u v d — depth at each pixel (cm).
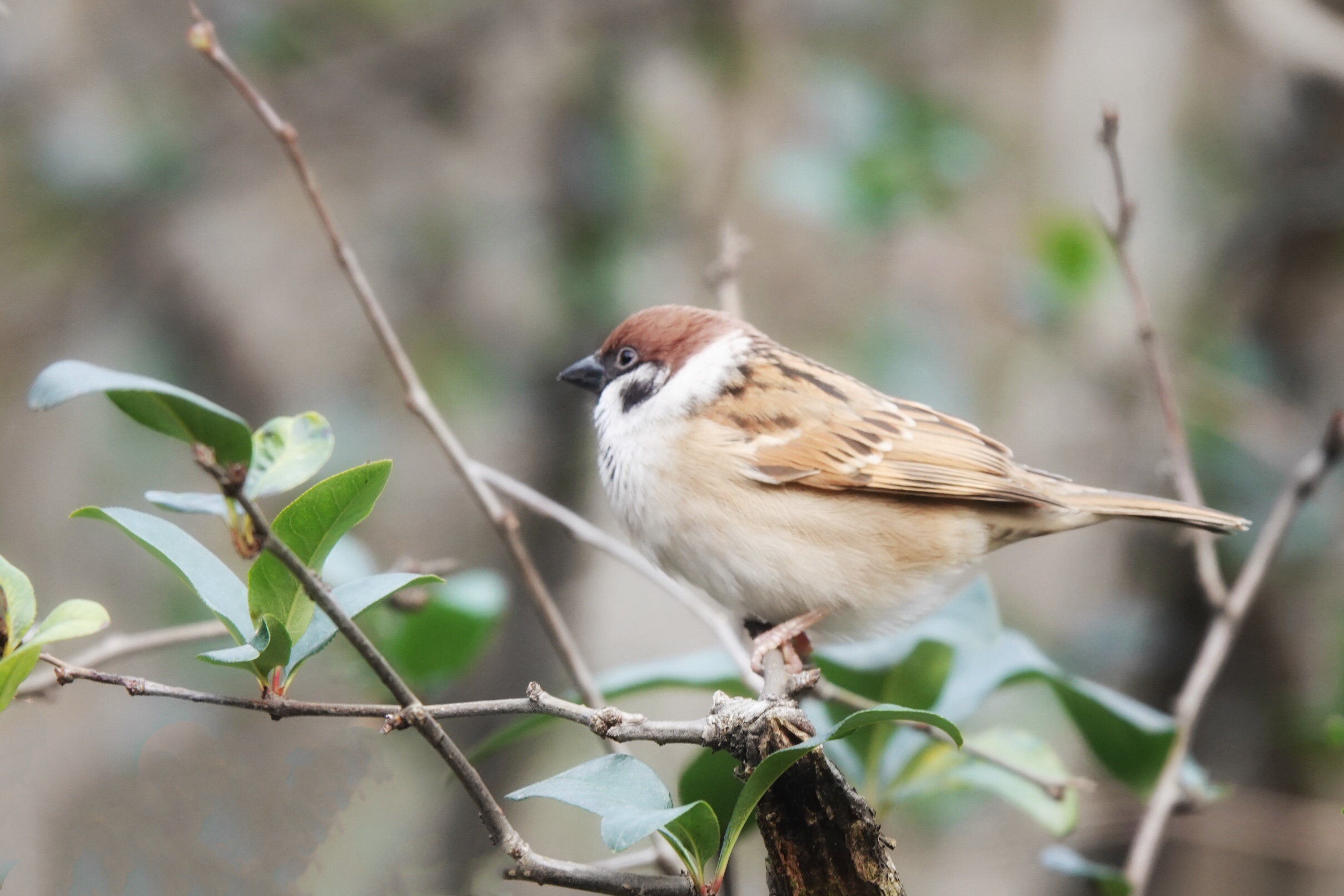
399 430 1241
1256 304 1194
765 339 720
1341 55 1066
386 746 633
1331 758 1055
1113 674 1120
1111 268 1042
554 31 1226
